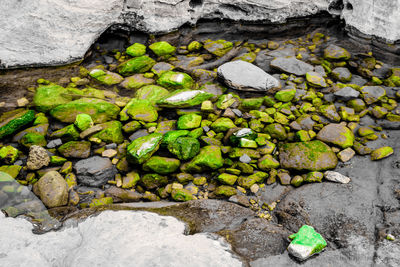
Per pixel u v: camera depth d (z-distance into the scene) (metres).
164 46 4.26
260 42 4.47
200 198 2.61
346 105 3.39
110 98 3.50
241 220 2.31
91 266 1.76
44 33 3.77
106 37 4.44
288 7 4.73
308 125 3.17
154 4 4.36
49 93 3.50
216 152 2.86
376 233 2.15
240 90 3.63
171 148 2.85
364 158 2.81
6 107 3.32
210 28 4.77
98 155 2.94
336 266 1.94
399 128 3.08
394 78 3.71
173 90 3.64
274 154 2.92
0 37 3.66
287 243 2.09
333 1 4.73
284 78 3.78
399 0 4.19
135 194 2.64
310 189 2.59
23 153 2.92
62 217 2.33
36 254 1.93
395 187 2.48
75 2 3.84
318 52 4.21
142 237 1.97
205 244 1.98
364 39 4.45
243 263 1.88
